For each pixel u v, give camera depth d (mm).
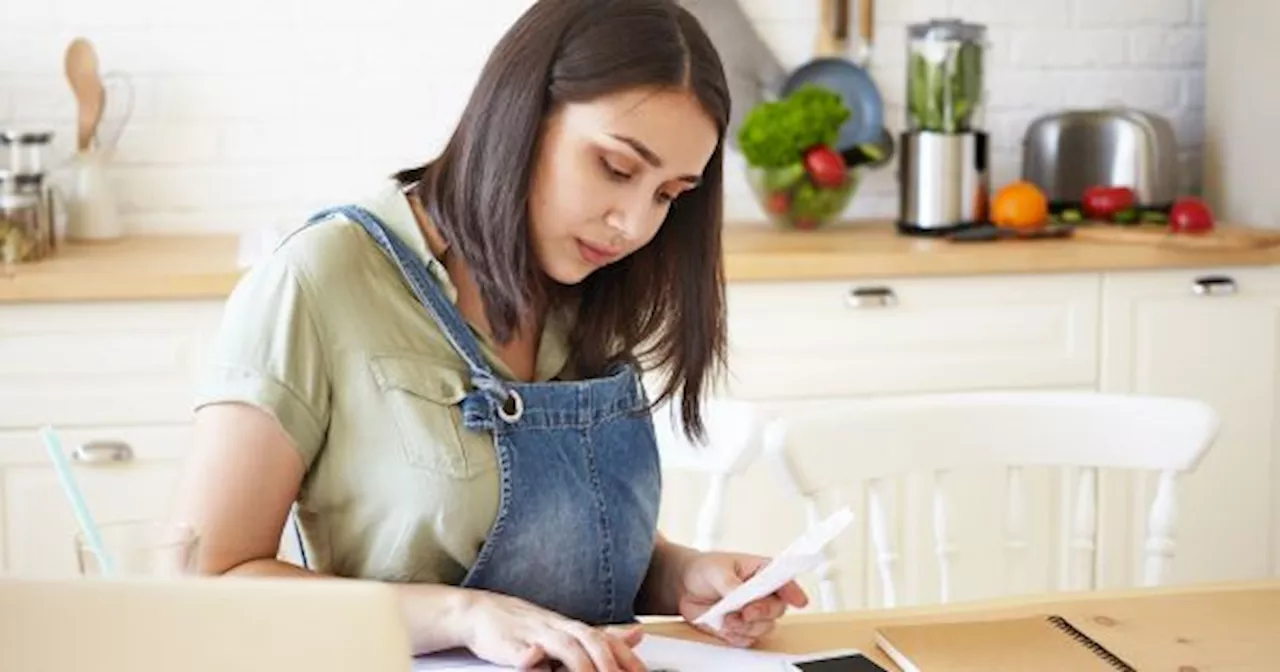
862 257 3301
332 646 944
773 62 3809
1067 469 3398
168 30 3598
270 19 3627
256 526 1590
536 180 1638
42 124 3572
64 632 913
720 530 2137
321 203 3695
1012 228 3533
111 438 3111
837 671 1529
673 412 1879
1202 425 2176
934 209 3566
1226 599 1787
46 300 3053
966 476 3365
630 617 1746
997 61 3924
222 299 3111
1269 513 3562
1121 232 3504
